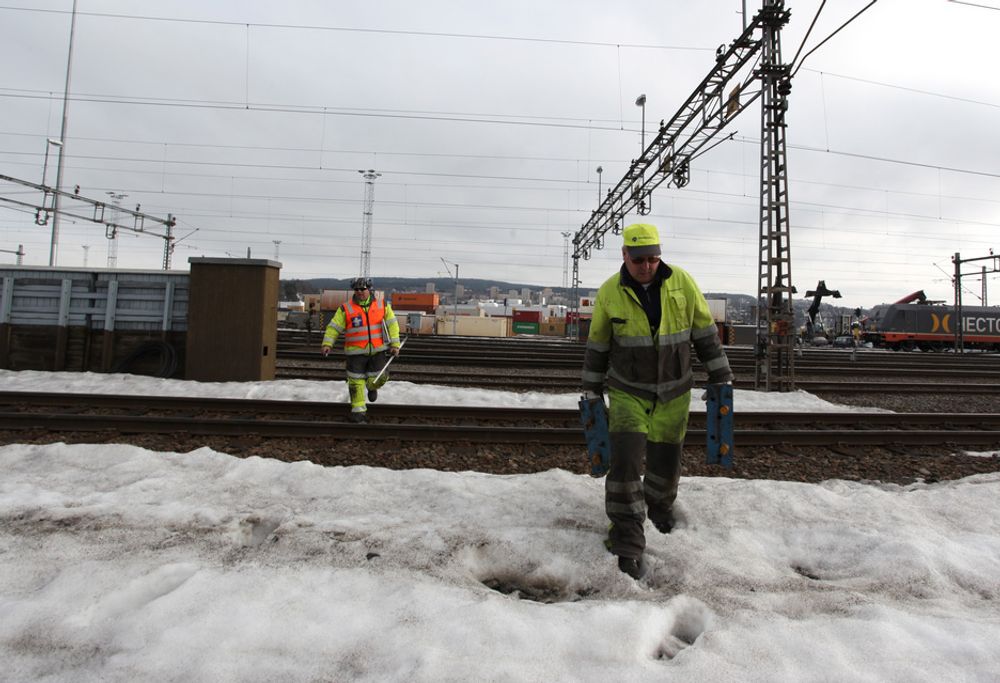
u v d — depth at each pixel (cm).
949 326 4241
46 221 2527
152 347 961
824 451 568
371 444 534
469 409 696
